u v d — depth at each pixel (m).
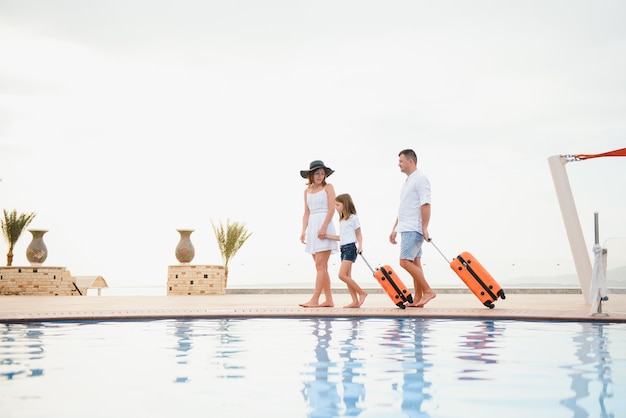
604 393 2.50
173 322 6.02
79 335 4.77
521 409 2.22
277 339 4.45
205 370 3.08
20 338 4.54
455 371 3.04
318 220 7.91
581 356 3.54
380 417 2.12
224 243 19.47
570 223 8.97
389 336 4.64
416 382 2.75
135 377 2.88
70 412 2.19
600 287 6.10
